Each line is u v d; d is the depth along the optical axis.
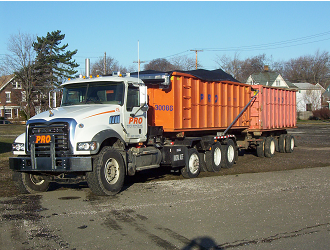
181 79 11.49
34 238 5.51
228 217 6.74
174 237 5.62
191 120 12.12
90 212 6.99
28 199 8.20
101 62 61.41
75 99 9.86
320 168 13.42
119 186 8.68
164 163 10.82
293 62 92.94
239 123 15.77
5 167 13.27
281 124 19.81
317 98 71.44
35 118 8.50
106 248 5.13
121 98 9.49
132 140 9.78
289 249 5.21
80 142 8.08
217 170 13.09
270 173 12.26
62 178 8.60
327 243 5.46
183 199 8.16
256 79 72.44
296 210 7.30
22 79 41.72
